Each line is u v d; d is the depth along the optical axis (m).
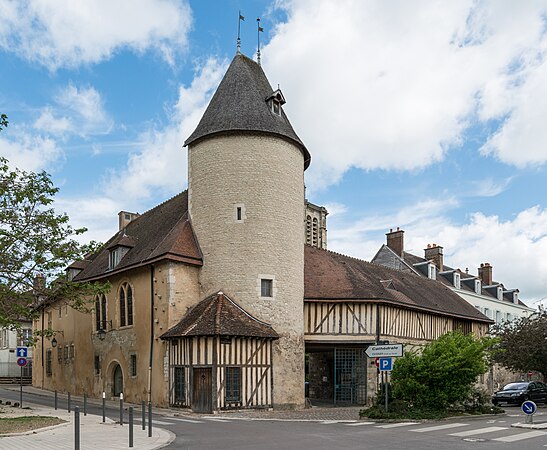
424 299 25.34
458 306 28.47
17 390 26.00
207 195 19.14
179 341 17.41
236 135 19.08
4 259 14.38
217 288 18.42
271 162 19.12
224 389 16.45
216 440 9.97
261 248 18.50
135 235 23.52
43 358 27.27
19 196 14.44
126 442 9.52
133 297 20.12
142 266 19.47
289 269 19.00
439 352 15.23
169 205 23.39
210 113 19.94
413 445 9.42
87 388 22.61
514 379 33.19
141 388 18.94
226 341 16.73
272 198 18.95
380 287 22.14
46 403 18.72
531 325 25.83
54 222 14.98
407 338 22.38
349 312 20.41
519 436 10.76
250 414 15.90
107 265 22.97
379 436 10.65
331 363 24.75
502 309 41.12
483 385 29.03
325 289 20.64
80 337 23.66
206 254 18.86
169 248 18.47
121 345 20.56
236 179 18.83
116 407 17.83
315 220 42.44
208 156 19.33
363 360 20.80
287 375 18.17
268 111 19.70
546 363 25.14
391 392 15.22
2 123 14.22
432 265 34.81
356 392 20.95
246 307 18.09
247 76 20.25
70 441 9.65
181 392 17.06
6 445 9.20
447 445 9.45
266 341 17.75
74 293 15.68
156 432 10.84
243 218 18.61
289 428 12.04
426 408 14.82
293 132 20.20
